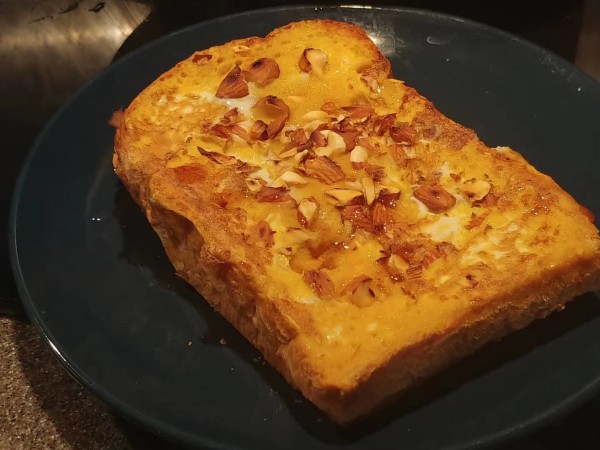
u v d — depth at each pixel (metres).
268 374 0.24
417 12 0.35
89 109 0.32
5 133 0.34
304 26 0.33
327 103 0.30
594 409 0.24
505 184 0.27
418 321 0.23
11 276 0.28
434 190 0.26
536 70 0.33
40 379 0.26
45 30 0.39
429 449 0.21
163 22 0.39
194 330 0.25
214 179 0.27
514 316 0.24
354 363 0.22
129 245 0.28
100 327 0.25
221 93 0.30
